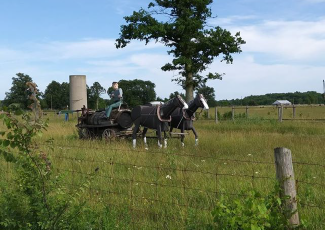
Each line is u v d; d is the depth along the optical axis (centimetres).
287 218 480
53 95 8700
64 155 1120
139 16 3328
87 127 1772
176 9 3472
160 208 679
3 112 532
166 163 1005
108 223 603
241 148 1370
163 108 1455
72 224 575
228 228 486
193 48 3475
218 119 3159
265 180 773
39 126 549
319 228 570
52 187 583
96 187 798
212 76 3522
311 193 680
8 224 561
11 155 553
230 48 3400
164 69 3559
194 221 589
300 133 2005
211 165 1023
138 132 1703
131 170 962
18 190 602
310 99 9156
